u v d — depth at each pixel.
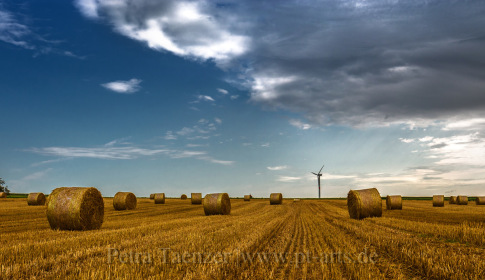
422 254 8.43
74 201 14.09
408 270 7.37
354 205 20.64
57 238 10.96
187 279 6.15
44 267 6.96
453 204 41.25
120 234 11.69
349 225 15.55
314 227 15.39
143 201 47.44
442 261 7.75
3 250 8.36
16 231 13.64
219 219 18.95
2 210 25.02
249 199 55.38
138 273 6.39
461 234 11.72
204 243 10.05
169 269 6.82
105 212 26.30
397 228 14.49
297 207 35.03
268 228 14.45
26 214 21.94
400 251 9.03
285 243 10.82
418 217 20.39
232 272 6.99
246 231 13.17
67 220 14.05
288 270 7.39
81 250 8.55
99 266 6.85
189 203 42.47
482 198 38.97
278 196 42.00
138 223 17.09
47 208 14.32
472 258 8.08
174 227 14.48
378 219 18.50
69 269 6.73
